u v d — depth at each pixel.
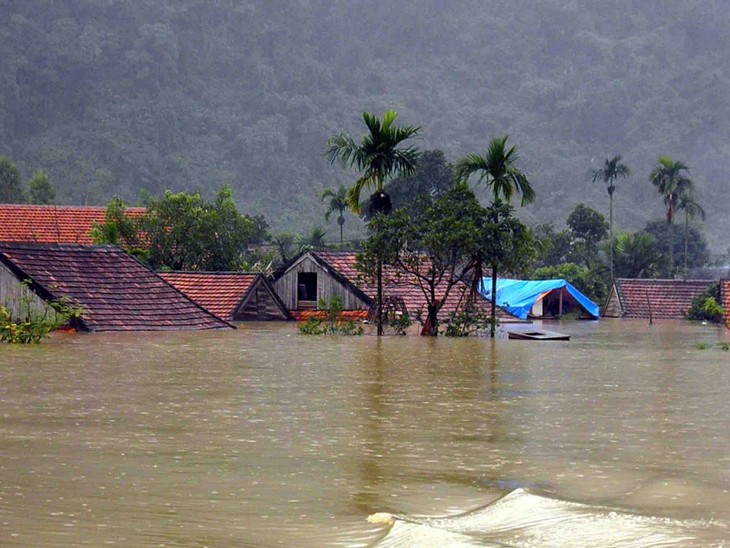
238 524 13.54
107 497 14.90
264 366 34.06
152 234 78.69
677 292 90.50
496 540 12.88
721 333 63.00
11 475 16.23
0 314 46.47
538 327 70.38
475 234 51.00
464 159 54.16
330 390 27.34
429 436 20.14
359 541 12.84
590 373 33.00
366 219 127.31
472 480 16.27
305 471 16.81
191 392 26.61
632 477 16.53
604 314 91.44
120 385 28.06
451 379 30.48
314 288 71.19
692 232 154.62
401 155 54.22
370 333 55.25
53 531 13.06
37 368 32.53
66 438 19.52
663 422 22.11
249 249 113.88
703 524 13.63
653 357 40.53
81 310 49.31
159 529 13.24
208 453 18.19
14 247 50.66
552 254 122.69
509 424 21.69
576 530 13.32
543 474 16.72
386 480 16.20
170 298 54.94
